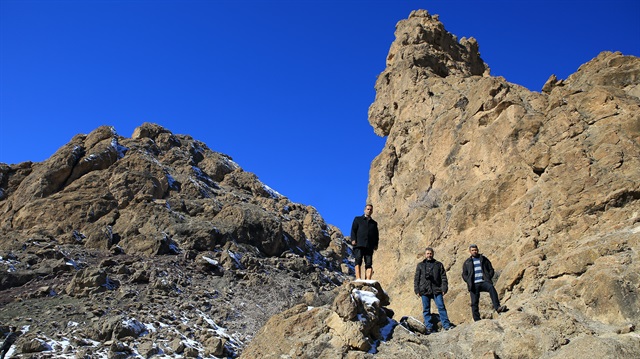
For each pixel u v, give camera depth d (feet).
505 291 42.09
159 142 197.47
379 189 75.56
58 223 132.57
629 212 40.29
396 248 64.90
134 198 147.33
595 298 33.53
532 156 50.44
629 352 27.76
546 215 45.19
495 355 31.12
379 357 32.37
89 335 77.66
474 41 103.24
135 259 119.85
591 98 50.08
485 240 51.08
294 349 33.94
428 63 88.74
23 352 69.87
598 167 44.42
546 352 30.55
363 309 34.96
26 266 108.27
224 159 222.48
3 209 139.03
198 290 110.11
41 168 149.38
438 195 63.05
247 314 102.47
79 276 100.32
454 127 67.05
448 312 45.21
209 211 156.15
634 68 52.70
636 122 45.29
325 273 155.02
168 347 76.69
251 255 143.13
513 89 62.69
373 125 91.04
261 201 191.21
